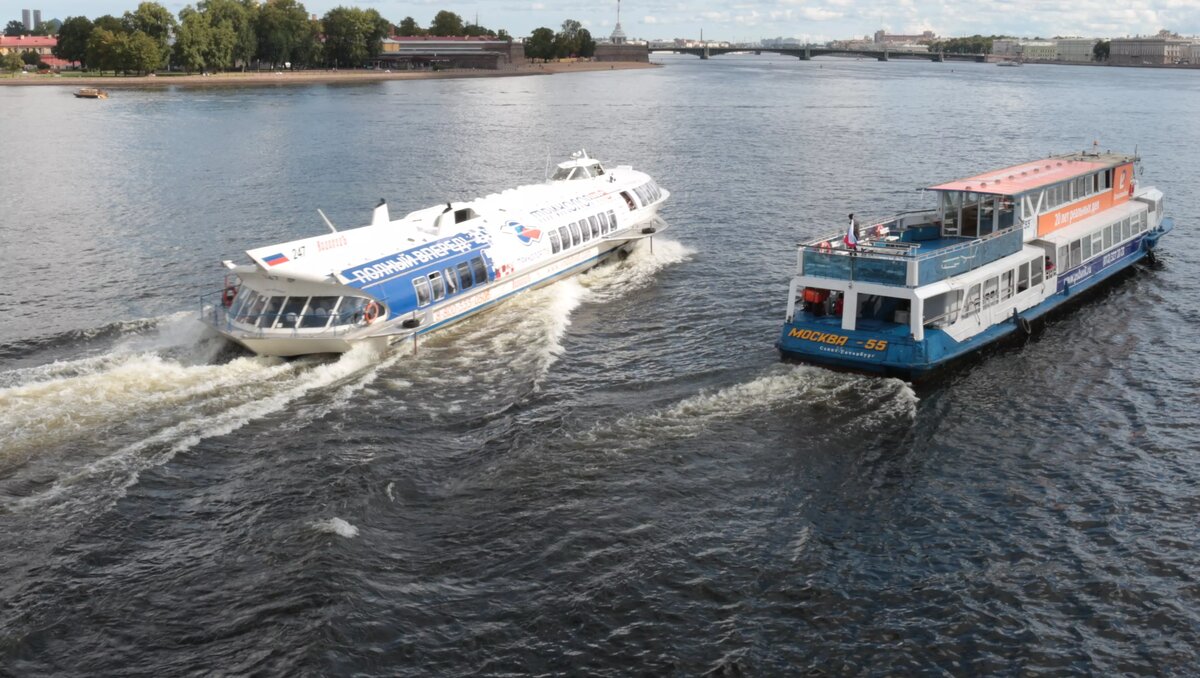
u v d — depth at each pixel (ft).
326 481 111.04
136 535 100.12
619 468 115.65
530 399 135.54
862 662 84.53
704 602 91.81
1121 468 117.19
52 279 202.28
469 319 169.37
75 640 84.74
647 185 227.40
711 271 205.46
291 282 147.95
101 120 565.53
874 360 140.77
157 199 300.40
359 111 637.71
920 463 118.42
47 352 151.74
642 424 127.44
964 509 108.27
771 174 343.05
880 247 145.48
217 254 225.35
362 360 147.13
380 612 88.63
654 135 481.87
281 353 146.10
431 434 124.67
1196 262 208.95
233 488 109.50
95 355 149.59
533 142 454.40
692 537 101.91
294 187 324.39
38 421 122.52
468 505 107.14
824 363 144.97
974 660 84.94
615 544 100.27
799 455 119.85
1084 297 184.03
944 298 145.59
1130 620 89.86
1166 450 121.60
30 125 535.19
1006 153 402.93
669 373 146.72
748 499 109.70
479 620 88.53
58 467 112.27
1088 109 638.12
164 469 112.98
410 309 157.07
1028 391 139.85
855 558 98.99
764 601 92.12
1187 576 95.86
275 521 102.73
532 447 120.16
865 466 117.50
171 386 135.23
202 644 84.28
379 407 132.36
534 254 183.01
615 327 168.86
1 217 269.64
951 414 131.75
